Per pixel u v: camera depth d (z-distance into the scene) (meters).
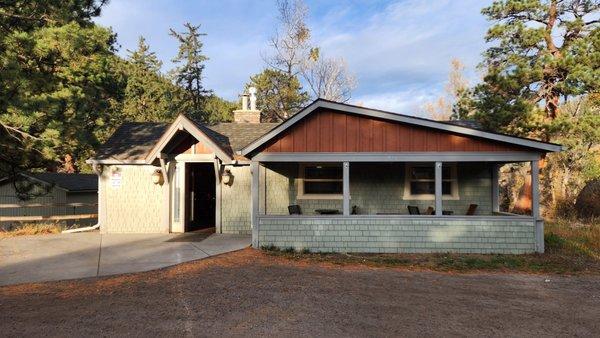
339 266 9.83
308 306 6.60
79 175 24.91
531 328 5.75
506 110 21.14
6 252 10.62
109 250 10.95
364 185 14.25
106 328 5.58
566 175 24.44
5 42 10.83
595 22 21.30
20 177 14.81
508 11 22.30
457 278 8.77
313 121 11.68
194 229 14.96
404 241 11.42
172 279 8.24
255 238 11.60
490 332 5.58
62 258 10.00
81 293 7.28
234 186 14.01
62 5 11.97
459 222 11.35
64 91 11.91
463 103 24.02
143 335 5.33
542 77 21.05
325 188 14.34
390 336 5.39
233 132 16.42
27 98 10.89
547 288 7.98
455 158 11.35
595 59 19.17
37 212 20.88
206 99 43.16
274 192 14.21
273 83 35.81
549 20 22.06
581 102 23.81
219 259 10.15
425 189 14.19
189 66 41.88
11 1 11.36
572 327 5.81
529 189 23.98
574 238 13.02
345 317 6.11
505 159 11.24
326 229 11.54
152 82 36.09
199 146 14.11
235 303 6.72
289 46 35.03
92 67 15.27
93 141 13.32
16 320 5.90
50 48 11.58
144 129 16.58
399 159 11.45
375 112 11.40
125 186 14.05
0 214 20.53
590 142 22.02
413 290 7.72
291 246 11.55
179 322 5.82
